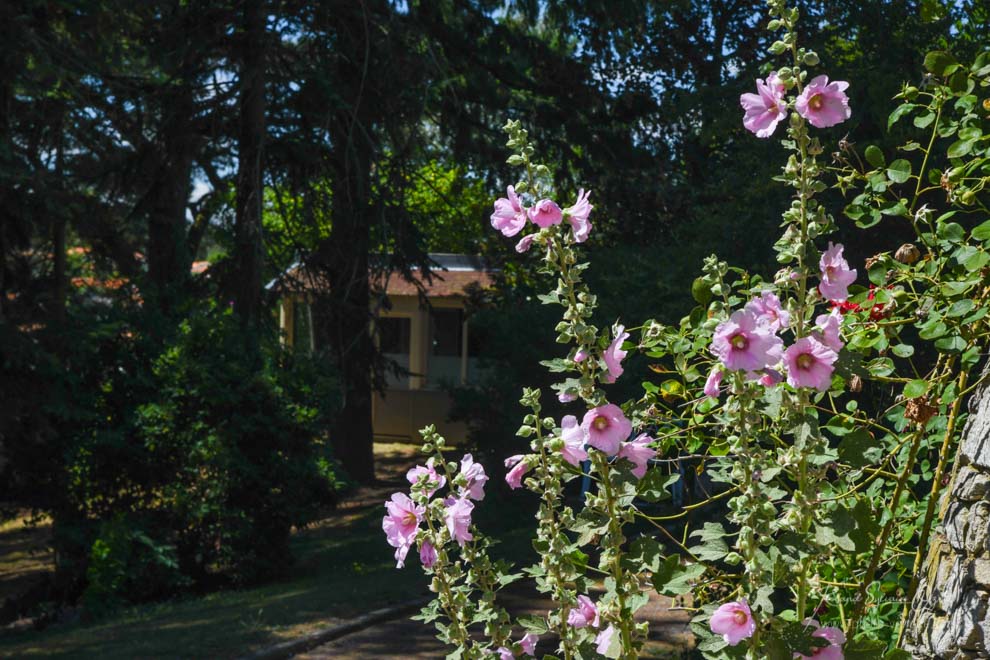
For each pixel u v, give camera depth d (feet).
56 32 50.60
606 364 8.82
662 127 65.05
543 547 9.37
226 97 54.60
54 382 43.80
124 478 45.52
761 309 8.75
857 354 8.57
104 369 45.39
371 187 59.41
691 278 32.96
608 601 8.95
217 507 44.47
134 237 67.51
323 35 57.98
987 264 10.50
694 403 11.39
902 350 10.73
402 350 92.89
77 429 44.52
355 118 54.65
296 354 49.32
